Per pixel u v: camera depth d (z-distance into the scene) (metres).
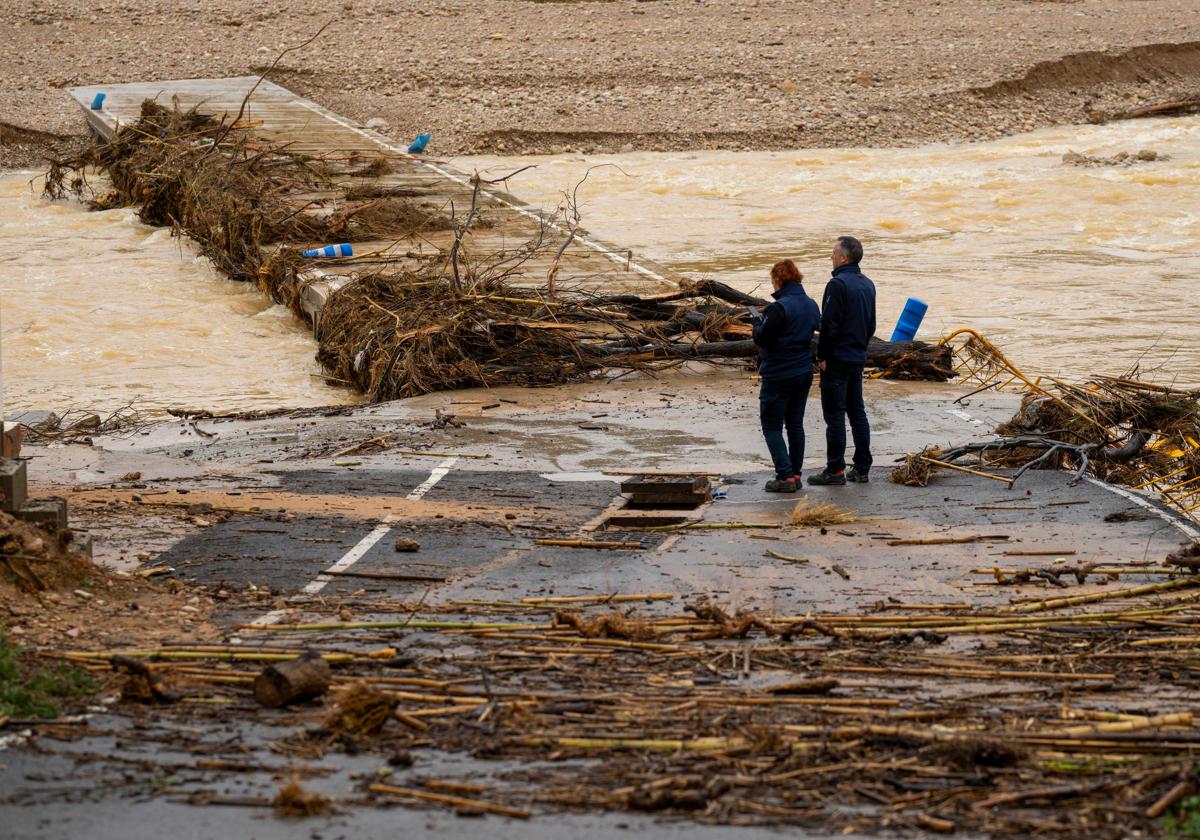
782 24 182.12
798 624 25.77
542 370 53.59
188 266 83.88
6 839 16.55
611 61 155.12
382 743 19.97
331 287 66.69
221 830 16.80
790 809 17.44
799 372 37.59
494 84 147.62
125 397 58.16
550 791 17.98
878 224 100.69
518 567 30.66
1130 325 72.25
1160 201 106.44
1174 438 41.53
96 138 125.50
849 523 34.75
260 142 113.19
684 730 20.28
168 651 24.06
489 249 78.62
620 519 35.16
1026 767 18.78
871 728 19.89
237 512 34.88
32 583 26.84
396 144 125.19
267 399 57.91
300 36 171.75
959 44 165.88
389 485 38.62
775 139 132.25
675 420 47.28
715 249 92.06
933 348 54.12
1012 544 32.44
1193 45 166.75
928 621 26.31
